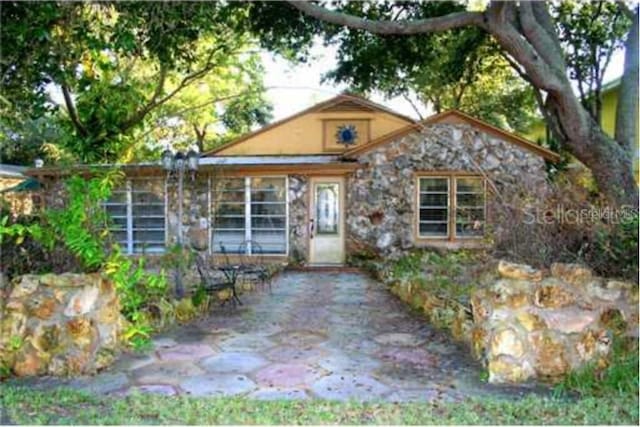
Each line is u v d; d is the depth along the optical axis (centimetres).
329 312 764
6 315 480
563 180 664
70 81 737
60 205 584
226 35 1402
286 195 1352
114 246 562
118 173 705
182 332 642
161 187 1360
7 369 473
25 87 646
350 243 1348
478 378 469
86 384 453
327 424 361
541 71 652
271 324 686
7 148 1739
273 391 436
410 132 1343
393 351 555
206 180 1353
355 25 661
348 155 1351
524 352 466
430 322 688
